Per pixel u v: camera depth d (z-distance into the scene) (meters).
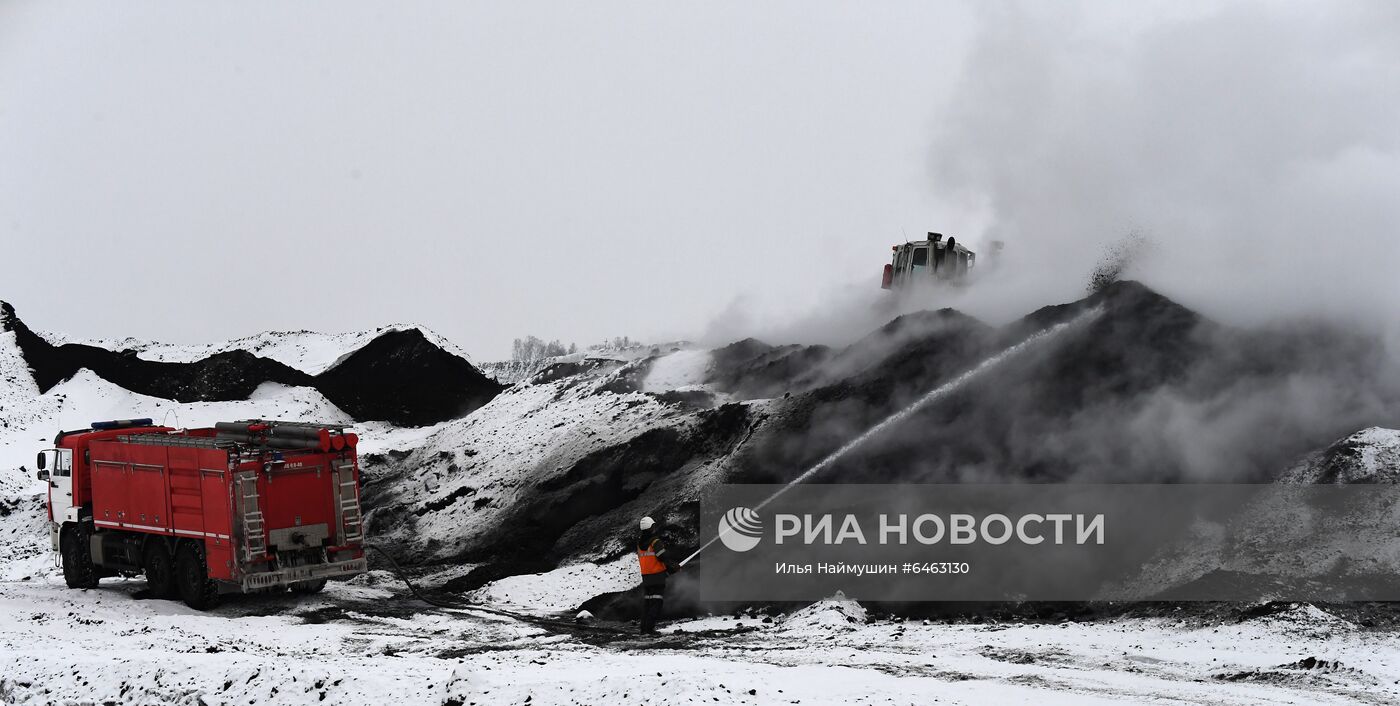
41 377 70.56
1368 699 18.66
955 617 26.58
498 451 45.66
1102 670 20.91
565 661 22.12
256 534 29.66
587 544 36.31
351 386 72.31
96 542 34.03
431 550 39.94
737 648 24.17
